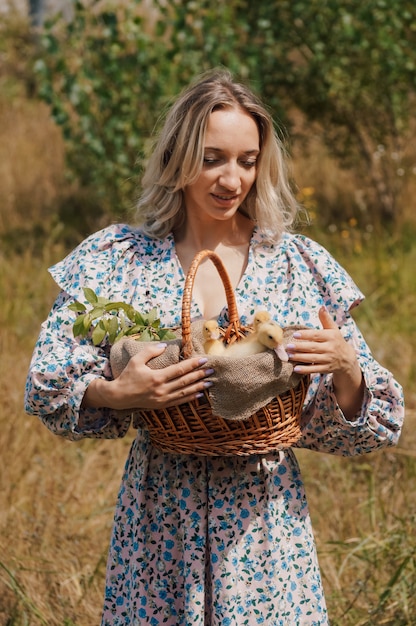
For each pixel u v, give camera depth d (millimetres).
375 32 8148
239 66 7742
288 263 2748
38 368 2557
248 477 2566
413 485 4625
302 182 9414
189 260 2748
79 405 2523
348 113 8633
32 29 12891
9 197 9484
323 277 2738
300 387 2482
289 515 2623
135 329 2553
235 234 2781
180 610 2605
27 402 2602
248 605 2568
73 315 2674
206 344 2426
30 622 3672
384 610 3596
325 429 2701
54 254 7973
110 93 7902
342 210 8969
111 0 8172
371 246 7941
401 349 6129
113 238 2773
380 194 8820
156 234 2771
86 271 2711
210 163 2623
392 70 8242
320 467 4809
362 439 2670
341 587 3820
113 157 8102
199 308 2668
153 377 2361
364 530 4301
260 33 8195
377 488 4582
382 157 8773
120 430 2678
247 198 2773
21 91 12742
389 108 8562
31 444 4812
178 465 2564
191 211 2748
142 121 7902
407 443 5027
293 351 2404
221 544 2553
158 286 2707
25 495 4523
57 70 7941
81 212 9445
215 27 7809
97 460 4957
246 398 2334
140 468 2631
